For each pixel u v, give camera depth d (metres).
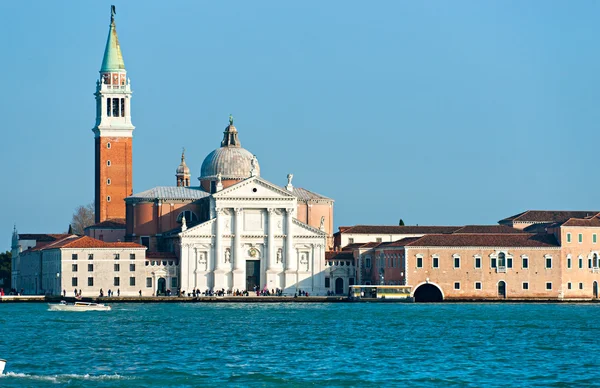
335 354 197.62
